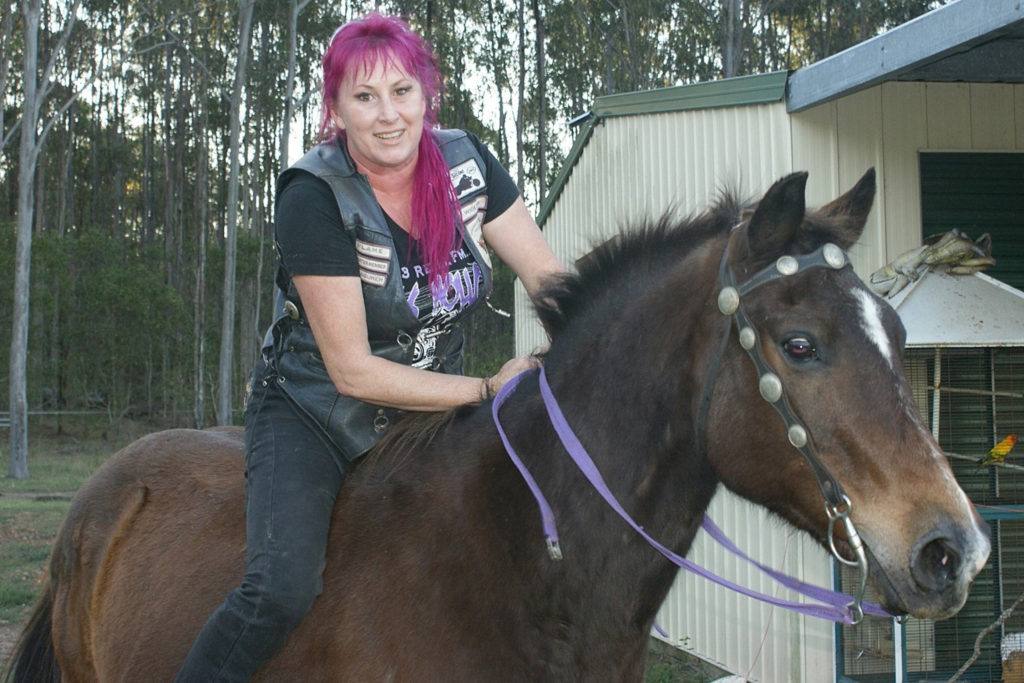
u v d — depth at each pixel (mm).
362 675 2064
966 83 5758
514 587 2055
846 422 1772
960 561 1679
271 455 2287
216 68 35375
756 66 32688
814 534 1894
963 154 5797
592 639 2057
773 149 5738
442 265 2303
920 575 1696
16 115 37438
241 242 34531
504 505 2119
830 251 1852
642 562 2059
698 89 6312
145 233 41344
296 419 2342
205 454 2918
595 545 2049
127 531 2795
